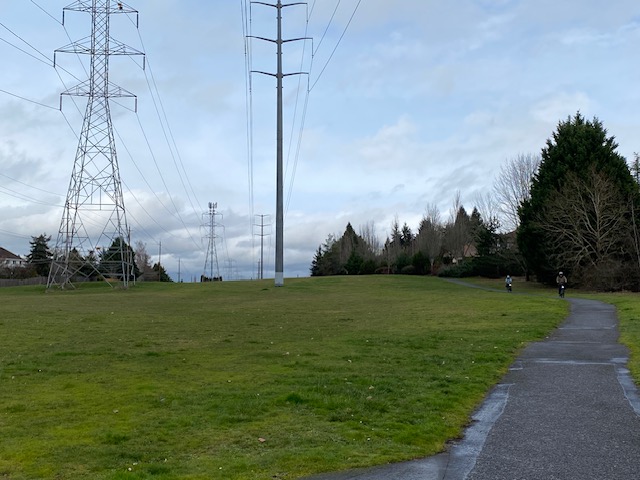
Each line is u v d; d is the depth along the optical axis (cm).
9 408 1009
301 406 1013
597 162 5728
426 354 1600
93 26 5853
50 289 6184
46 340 1964
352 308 3481
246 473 703
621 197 5500
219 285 6700
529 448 814
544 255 6088
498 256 8369
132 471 700
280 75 5538
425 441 839
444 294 4903
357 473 715
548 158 6325
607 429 901
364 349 1712
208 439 834
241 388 1159
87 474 695
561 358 1552
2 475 691
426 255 10688
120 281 7175
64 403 1044
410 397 1088
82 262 6575
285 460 747
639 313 2628
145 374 1330
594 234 5406
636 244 5109
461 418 966
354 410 984
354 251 12150
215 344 1861
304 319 2772
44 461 738
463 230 10675
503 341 1845
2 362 1494
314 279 7762
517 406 1052
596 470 723
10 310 3328
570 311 2950
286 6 5597
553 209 5603
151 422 916
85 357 1587
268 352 1667
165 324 2538
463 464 751
